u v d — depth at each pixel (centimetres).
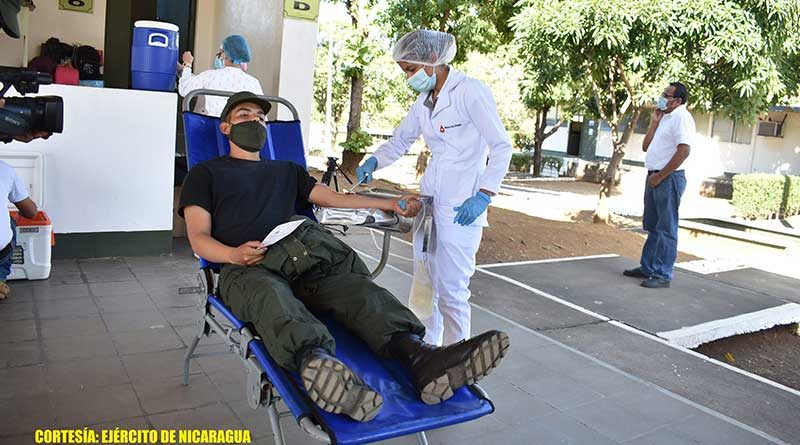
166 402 302
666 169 596
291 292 245
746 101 888
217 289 285
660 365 417
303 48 639
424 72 323
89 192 509
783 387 399
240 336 248
